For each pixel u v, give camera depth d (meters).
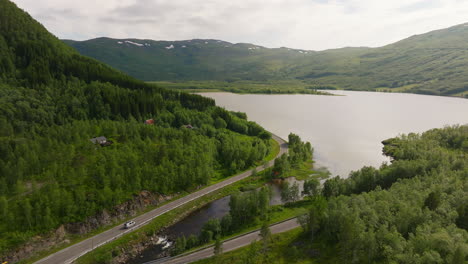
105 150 148.38
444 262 70.06
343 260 86.75
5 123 152.25
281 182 170.25
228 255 95.56
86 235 107.69
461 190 109.50
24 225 100.75
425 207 94.88
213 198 146.12
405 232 88.25
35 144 135.00
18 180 113.12
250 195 123.88
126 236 108.56
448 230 82.56
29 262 92.31
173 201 138.25
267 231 94.81
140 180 134.12
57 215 107.50
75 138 154.88
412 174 145.00
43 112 177.38
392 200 103.75
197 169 153.38
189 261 94.69
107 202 118.25
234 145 193.25
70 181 122.56
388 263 76.06
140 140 163.25
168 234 115.06
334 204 104.50
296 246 98.00
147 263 96.00
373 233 82.50
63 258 95.06
